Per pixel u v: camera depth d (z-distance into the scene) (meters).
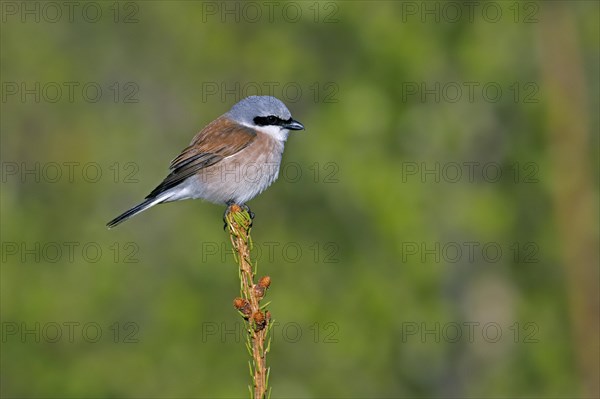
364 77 15.86
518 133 15.88
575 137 14.91
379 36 15.39
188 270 16.03
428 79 15.74
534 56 15.59
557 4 15.16
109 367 15.09
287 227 16.41
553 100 14.98
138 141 17.59
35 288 15.49
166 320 15.32
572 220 14.77
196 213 16.41
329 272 15.99
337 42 16.58
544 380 15.31
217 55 16.97
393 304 15.23
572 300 14.69
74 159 17.44
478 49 15.14
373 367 15.42
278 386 15.28
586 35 15.43
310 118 16.34
